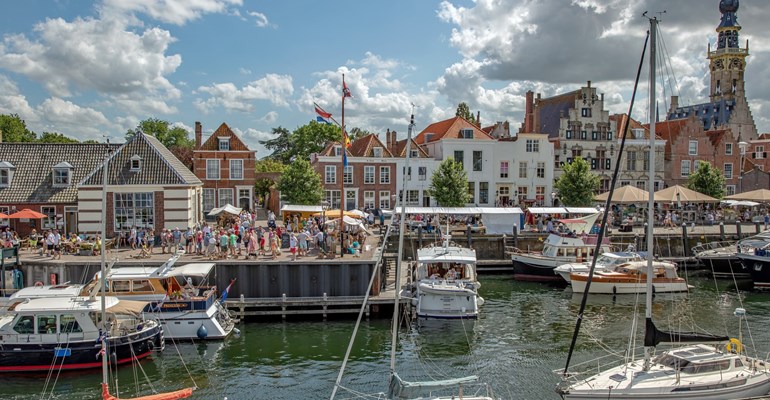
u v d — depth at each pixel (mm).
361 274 34219
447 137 68062
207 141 59250
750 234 52812
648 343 21031
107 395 19656
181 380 23734
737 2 120625
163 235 37188
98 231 42094
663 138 75938
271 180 69938
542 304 37062
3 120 93188
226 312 30953
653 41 21703
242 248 39000
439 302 32656
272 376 24219
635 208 65125
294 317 33312
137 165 43125
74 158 45844
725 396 19531
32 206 43438
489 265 48750
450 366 25516
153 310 28344
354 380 23828
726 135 76812
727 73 121500
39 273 33562
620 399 19250
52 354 24094
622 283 39406
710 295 39719
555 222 54219
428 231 50938
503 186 70062
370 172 65438
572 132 72500
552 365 25578
